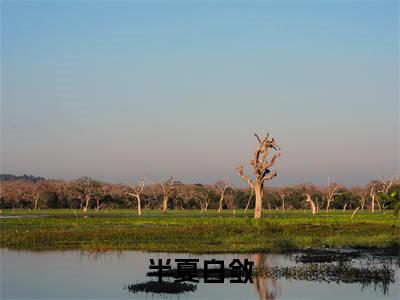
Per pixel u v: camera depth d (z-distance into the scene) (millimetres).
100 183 148625
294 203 161750
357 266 31547
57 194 152750
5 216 93062
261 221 61281
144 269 30703
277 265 32031
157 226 60812
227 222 65312
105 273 29484
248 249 39625
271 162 77188
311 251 39312
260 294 23359
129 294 23359
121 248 40500
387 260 34188
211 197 153500
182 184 157125
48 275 28828
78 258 35562
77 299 22453
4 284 26344
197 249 39562
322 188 162875
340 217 79938
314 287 25078
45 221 69312
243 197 155375
